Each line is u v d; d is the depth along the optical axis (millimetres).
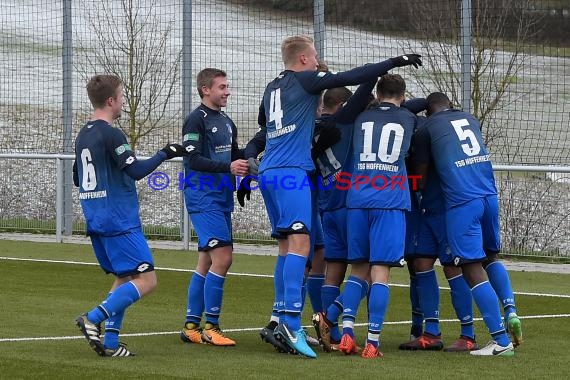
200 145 24203
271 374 19734
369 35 51031
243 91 65875
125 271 21812
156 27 60531
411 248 23953
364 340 24906
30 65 75000
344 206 23516
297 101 22328
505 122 53812
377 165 22531
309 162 22578
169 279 36031
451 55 46469
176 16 65000
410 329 26500
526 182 40969
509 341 22438
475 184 23000
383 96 23250
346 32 51781
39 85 72125
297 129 22359
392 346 23891
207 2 56156
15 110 68688
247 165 23453
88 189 21891
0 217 50938
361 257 22734
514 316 22594
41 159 49000
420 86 52406
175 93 64625
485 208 23016
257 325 26797
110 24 68125
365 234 22641
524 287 35062
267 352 22656
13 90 68688
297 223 22125
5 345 22812
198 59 65625
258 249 45188
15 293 31984
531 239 41031
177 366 20531
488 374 19969
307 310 29766
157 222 47219
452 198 22875
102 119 22094
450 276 23734
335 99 24203
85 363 20656
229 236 24484
